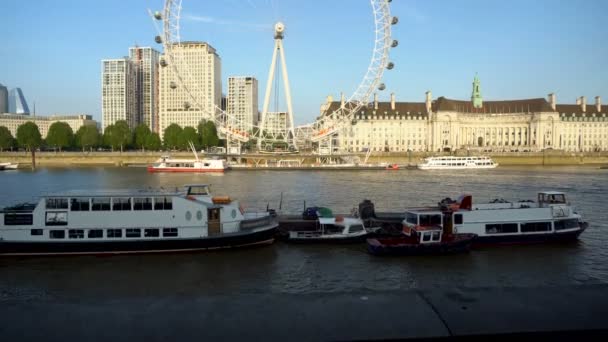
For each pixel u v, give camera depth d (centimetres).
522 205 4831
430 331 729
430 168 17525
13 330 728
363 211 5234
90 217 4100
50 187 9912
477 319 761
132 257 4069
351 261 4000
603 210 6831
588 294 852
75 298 848
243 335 725
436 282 3475
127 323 757
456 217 4494
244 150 18812
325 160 18112
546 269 3809
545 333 723
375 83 14238
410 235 4341
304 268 3803
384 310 799
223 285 3391
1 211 4062
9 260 3988
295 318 775
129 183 10850
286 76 15775
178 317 778
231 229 4369
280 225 4856
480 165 18075
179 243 4162
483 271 3741
